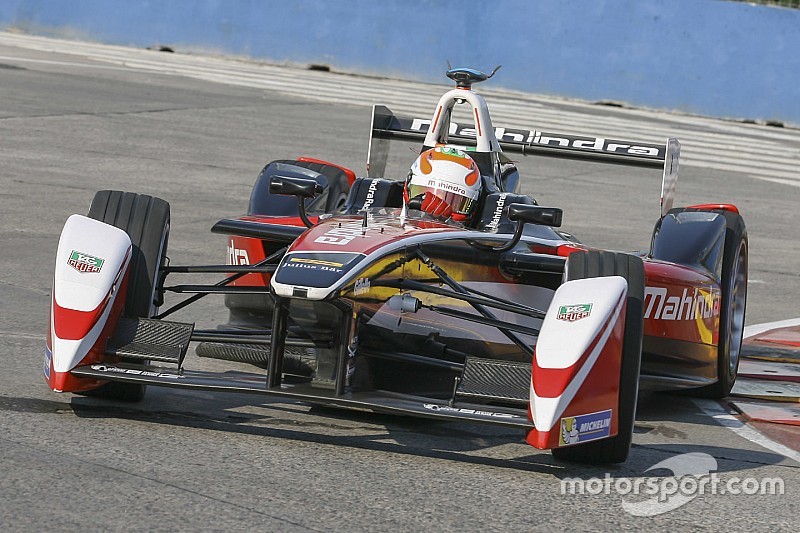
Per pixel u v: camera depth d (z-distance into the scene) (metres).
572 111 83.56
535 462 18.20
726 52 90.25
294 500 15.51
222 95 76.94
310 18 98.75
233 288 20.06
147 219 19.98
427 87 92.31
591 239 41.50
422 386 21.31
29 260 31.64
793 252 43.06
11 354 22.50
